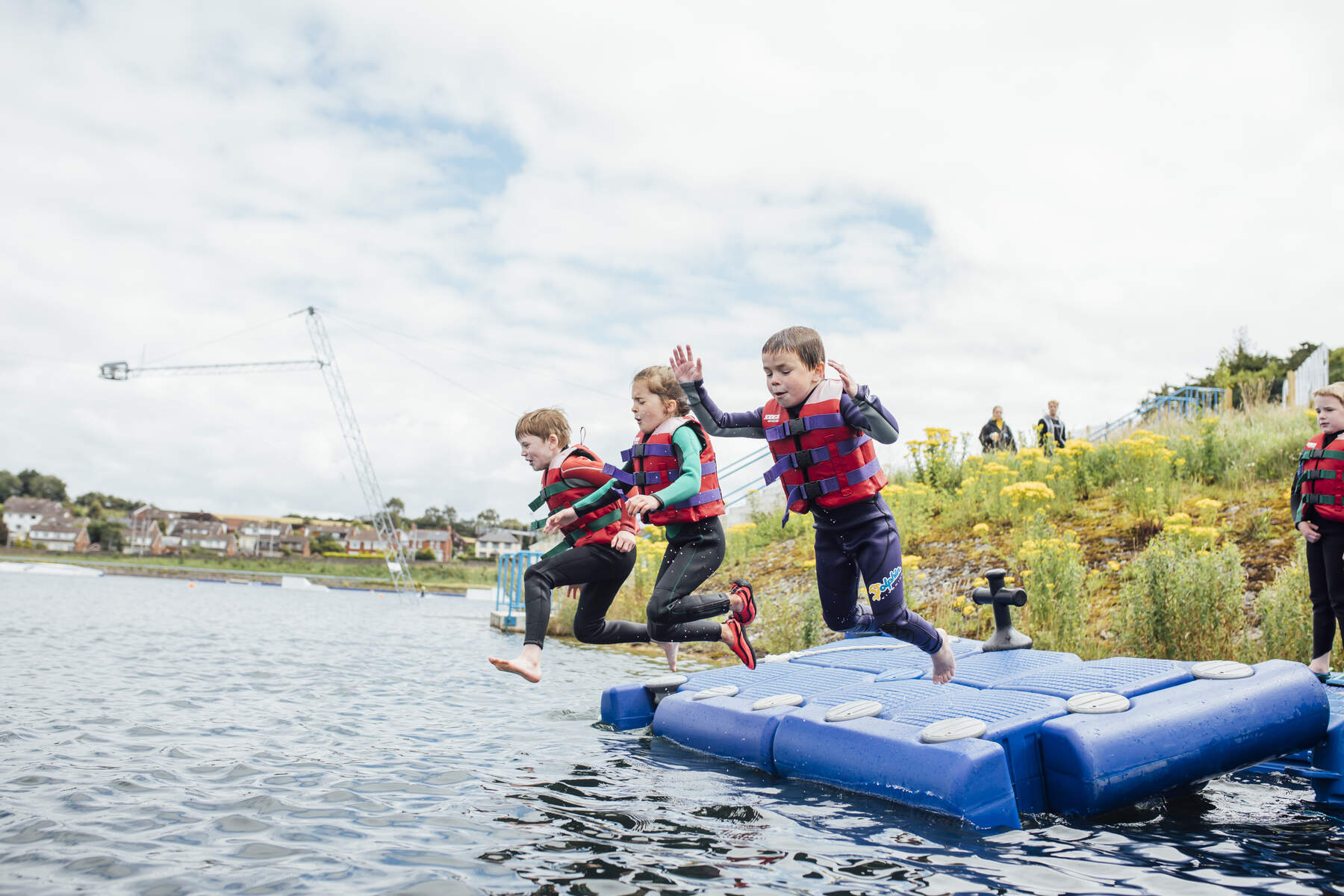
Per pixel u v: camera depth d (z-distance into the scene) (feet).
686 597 14.71
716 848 9.97
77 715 17.26
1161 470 33.81
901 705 14.11
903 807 11.78
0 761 13.05
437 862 9.22
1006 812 11.09
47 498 503.61
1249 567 25.58
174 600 85.30
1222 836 10.67
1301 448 32.60
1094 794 11.16
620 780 13.32
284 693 21.50
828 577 13.44
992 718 12.33
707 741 15.70
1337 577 16.81
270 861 9.09
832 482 12.71
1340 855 9.97
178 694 20.58
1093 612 25.79
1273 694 12.71
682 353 13.88
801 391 12.84
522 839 10.12
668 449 14.78
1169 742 11.74
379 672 26.66
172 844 9.53
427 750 15.10
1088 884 8.91
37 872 8.46
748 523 48.85
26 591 90.89
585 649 35.37
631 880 8.84
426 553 409.08
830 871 9.23
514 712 19.74
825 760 13.16
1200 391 58.39
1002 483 37.96
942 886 8.83
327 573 311.27
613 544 14.24
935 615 28.78
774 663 19.58
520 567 50.08
